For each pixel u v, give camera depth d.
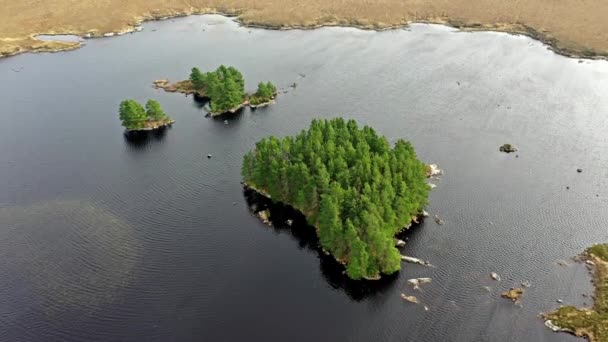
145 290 118.56
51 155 174.00
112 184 157.88
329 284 119.25
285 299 115.56
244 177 155.00
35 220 142.12
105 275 123.06
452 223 134.88
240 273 123.19
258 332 107.44
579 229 132.12
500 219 136.25
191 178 159.38
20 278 122.94
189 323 110.06
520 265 121.31
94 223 140.62
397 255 117.44
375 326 108.06
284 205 144.38
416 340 104.62
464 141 171.50
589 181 150.12
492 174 154.62
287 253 129.00
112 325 110.00
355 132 146.50
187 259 127.75
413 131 178.25
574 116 183.00
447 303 112.38
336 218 121.69
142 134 186.62
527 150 165.50
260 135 181.50
